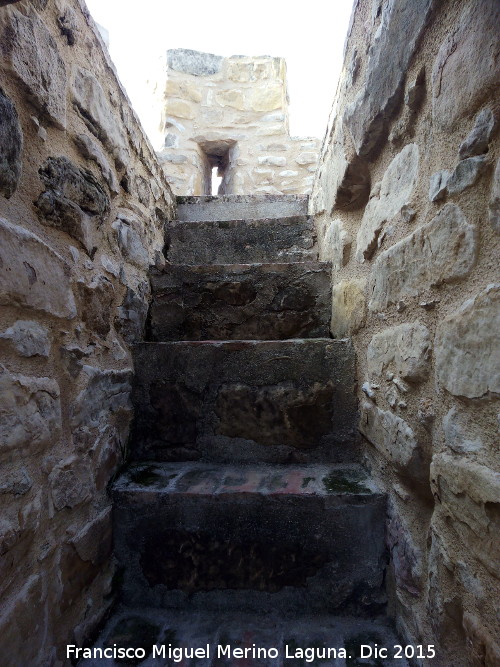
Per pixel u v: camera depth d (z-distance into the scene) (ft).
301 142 11.44
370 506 3.72
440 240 2.71
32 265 2.89
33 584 2.77
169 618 3.76
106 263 4.24
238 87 11.66
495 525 2.15
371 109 3.75
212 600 3.83
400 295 3.37
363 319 4.33
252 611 3.80
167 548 3.88
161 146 11.50
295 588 3.76
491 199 2.21
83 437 3.54
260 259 6.71
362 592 3.70
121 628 3.64
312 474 4.26
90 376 3.70
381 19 3.53
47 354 3.06
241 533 3.81
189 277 5.62
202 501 3.83
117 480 4.13
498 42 2.14
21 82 2.85
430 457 2.90
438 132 2.77
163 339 5.54
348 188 4.68
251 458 4.63
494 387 2.13
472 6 2.35
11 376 2.62
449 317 2.60
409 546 3.22
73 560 3.27
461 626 2.55
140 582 3.91
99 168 4.13
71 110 3.60
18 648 2.59
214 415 4.70
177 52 11.61
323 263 5.57
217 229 6.82
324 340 4.69
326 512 3.74
